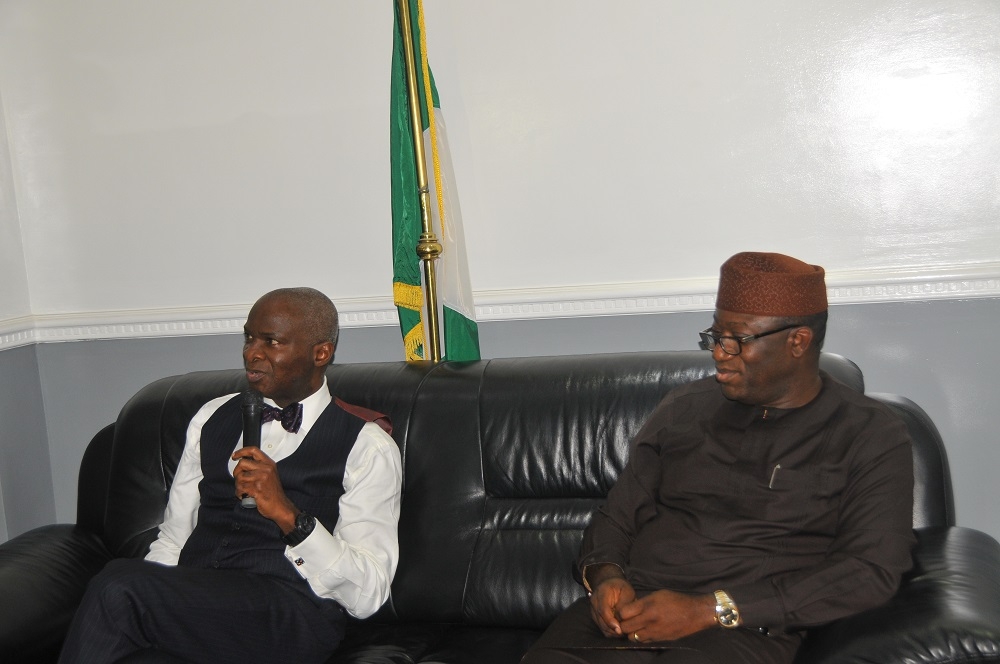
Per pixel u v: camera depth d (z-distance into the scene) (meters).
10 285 3.12
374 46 2.82
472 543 1.98
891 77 2.47
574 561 1.81
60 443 3.27
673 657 1.45
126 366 3.18
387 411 2.11
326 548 1.75
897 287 2.52
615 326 2.76
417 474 2.05
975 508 2.56
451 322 2.62
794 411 1.63
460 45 2.75
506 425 2.03
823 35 2.50
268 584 1.78
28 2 3.05
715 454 1.67
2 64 3.09
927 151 2.47
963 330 2.51
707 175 2.62
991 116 2.43
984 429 2.53
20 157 3.13
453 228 2.63
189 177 3.02
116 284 3.14
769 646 1.51
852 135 2.52
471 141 2.77
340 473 1.91
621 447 1.94
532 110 2.72
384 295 2.92
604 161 2.69
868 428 1.58
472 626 1.95
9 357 3.10
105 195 3.10
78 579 2.02
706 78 2.59
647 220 2.68
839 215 2.55
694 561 1.63
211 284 3.06
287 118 2.92
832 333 2.61
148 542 2.14
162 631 1.65
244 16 2.90
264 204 2.98
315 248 2.96
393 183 2.59
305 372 1.93
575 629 1.62
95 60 3.04
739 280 1.59
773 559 1.59
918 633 1.35
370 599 1.83
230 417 1.97
